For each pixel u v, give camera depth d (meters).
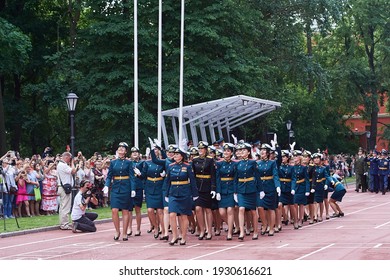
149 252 18.36
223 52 47.00
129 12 45.75
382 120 91.31
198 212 21.12
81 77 46.91
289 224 25.75
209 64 45.84
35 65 51.72
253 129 53.28
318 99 65.19
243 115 41.81
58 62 46.81
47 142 56.66
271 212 22.03
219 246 19.38
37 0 52.41
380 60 76.50
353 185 58.34
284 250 18.08
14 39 43.56
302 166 24.89
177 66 45.31
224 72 45.19
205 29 44.53
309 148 70.38
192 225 22.81
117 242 20.89
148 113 43.81
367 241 19.67
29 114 52.12
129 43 44.75
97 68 46.00
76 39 47.50
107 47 45.84
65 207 25.00
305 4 53.06
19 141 53.03
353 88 74.38
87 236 22.75
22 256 18.02
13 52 44.62
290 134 54.22
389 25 73.56
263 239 20.98
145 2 45.22
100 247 19.64
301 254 17.19
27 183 28.62
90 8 48.53
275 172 22.16
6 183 27.56
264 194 21.75
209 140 45.78
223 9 45.75
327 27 54.53
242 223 20.89
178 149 20.11
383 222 25.89
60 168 25.03
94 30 44.31
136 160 22.67
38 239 22.02
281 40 54.03
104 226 26.22
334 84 73.44
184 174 19.94
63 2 53.12
